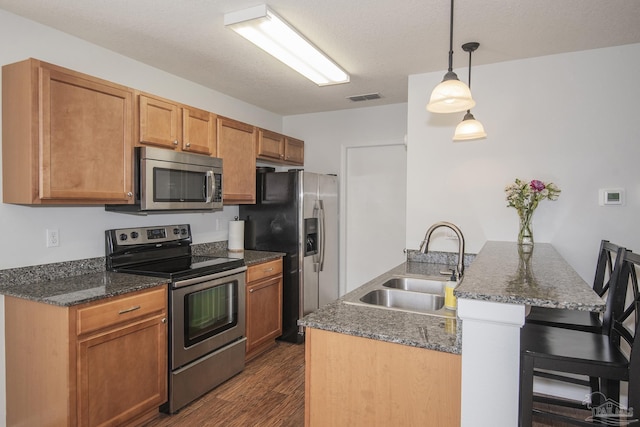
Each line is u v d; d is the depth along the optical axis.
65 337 1.83
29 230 2.20
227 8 2.05
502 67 2.79
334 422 1.44
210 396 2.59
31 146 1.92
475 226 2.90
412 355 1.31
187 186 2.74
